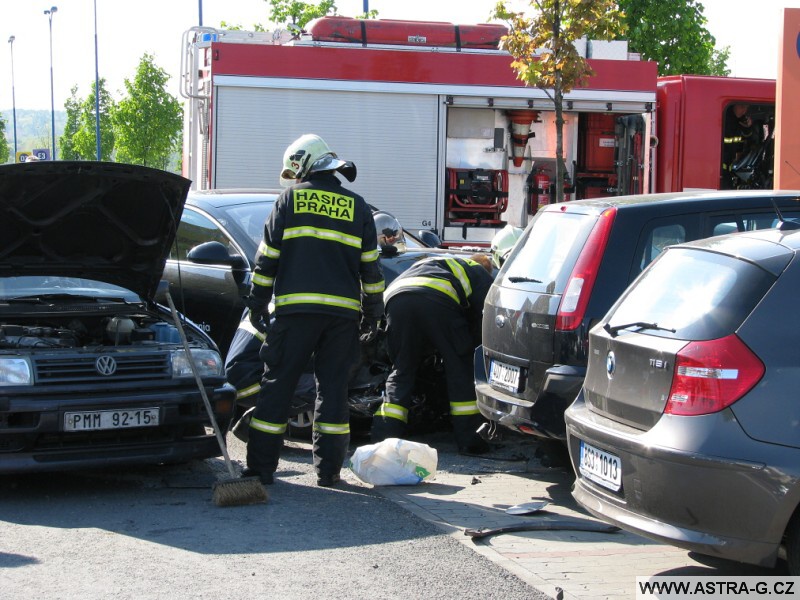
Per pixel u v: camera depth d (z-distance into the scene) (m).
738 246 4.33
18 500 5.85
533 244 6.40
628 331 4.52
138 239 6.64
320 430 6.28
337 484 6.31
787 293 4.02
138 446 5.90
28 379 5.64
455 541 5.14
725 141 14.90
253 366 7.32
